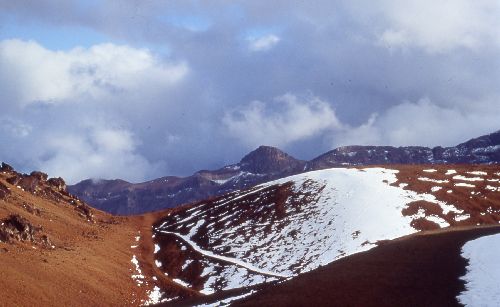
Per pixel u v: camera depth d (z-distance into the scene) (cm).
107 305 6981
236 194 14012
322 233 9631
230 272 8900
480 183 11631
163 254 10400
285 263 8769
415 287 5562
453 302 4844
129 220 13662
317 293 5866
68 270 7519
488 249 6488
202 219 12444
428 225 9419
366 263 6981
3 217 8556
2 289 6009
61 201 12800
